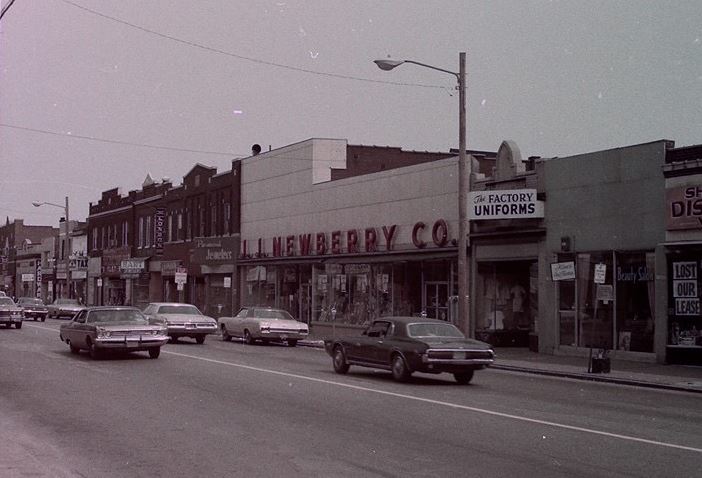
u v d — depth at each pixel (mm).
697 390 17062
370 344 18188
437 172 30656
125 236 67312
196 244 51156
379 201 34312
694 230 21391
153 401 13555
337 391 15258
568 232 25297
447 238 29703
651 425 11688
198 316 31344
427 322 18000
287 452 9242
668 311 22109
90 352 22375
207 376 17797
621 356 23391
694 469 8562
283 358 23703
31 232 107625
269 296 44406
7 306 38906
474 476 8109
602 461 8930
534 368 21531
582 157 24922
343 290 36656
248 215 47094
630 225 23250
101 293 72000
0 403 13211
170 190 58656
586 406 13844
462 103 24781
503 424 11453
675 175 21906
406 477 8016
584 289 24906
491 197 26688
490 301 28875
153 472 8172
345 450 9391
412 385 16812
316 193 39562
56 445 9586
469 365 16906
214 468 8359
